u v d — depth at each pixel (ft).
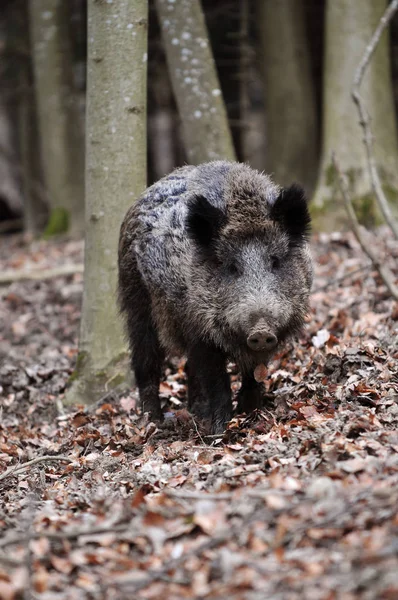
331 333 42.34
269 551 20.62
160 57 91.20
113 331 43.45
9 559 21.77
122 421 37.93
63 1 91.15
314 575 19.25
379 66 68.74
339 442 26.43
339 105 68.08
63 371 47.26
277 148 86.53
